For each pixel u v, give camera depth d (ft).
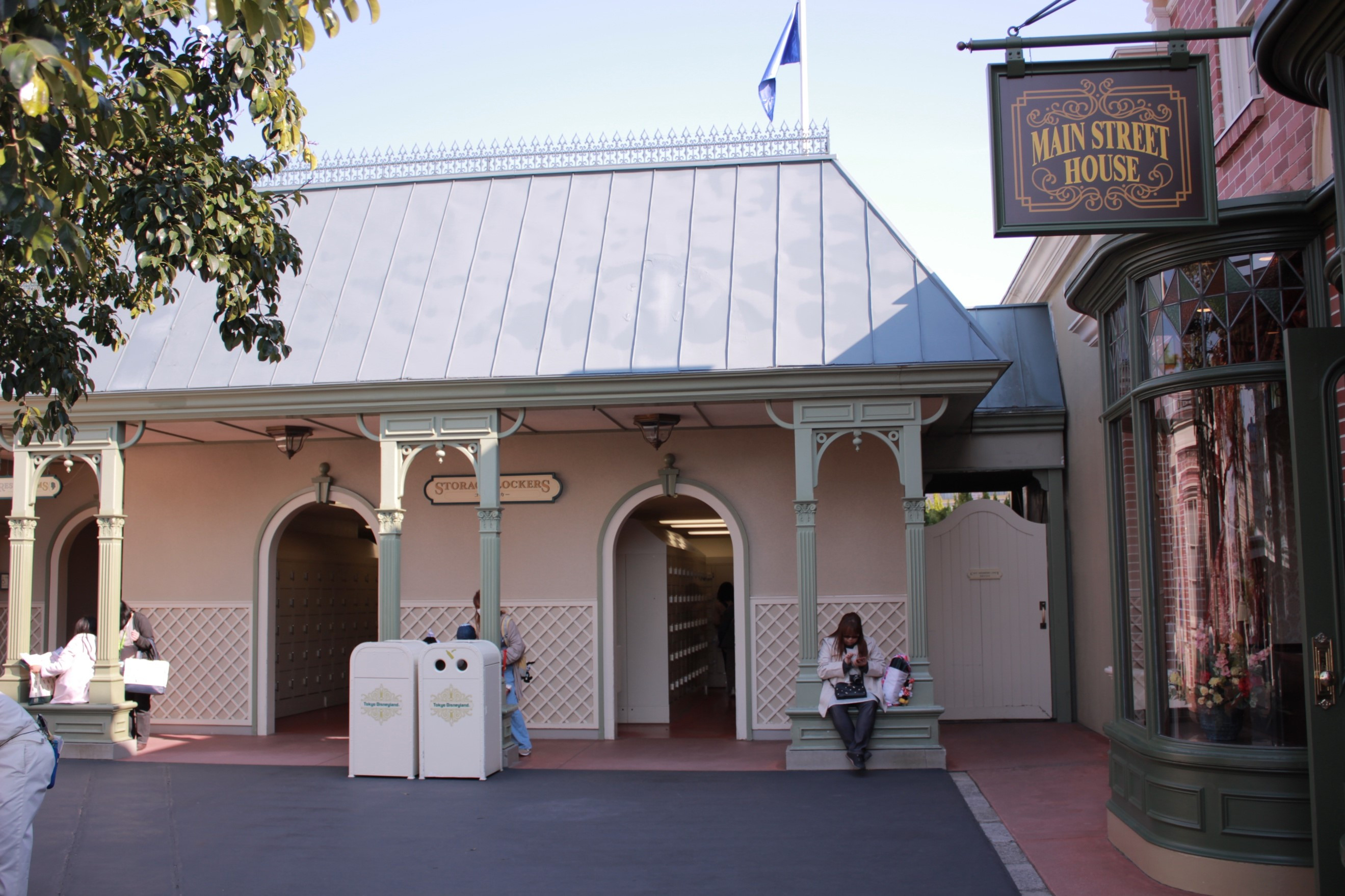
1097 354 38.22
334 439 43.96
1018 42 19.76
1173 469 22.16
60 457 38.50
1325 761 17.88
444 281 40.19
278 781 32.42
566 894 21.13
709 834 25.59
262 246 23.65
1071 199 19.86
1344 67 16.20
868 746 33.40
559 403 35.70
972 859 23.09
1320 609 17.98
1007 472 46.88
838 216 39.91
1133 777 22.59
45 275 22.68
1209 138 19.77
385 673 33.27
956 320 35.70
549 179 43.50
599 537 42.04
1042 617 43.37
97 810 28.55
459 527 43.14
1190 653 21.52
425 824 26.84
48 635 46.98
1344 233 16.20
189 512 44.68
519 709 37.99
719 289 38.06
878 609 40.40
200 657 43.83
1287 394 20.36
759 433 41.63
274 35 14.25
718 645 55.36
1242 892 19.66
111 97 20.36
